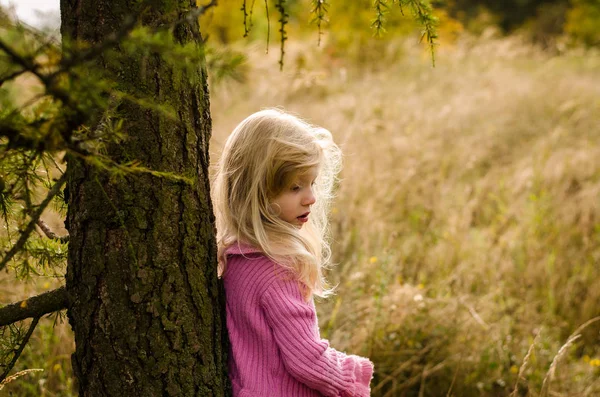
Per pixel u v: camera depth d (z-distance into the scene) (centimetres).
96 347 142
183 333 146
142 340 142
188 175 143
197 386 150
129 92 131
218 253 179
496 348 295
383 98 668
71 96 85
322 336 271
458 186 471
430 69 813
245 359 165
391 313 289
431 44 157
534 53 924
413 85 720
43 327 262
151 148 137
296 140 175
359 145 497
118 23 131
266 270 169
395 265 336
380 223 377
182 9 130
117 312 140
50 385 254
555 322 340
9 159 111
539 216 416
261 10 856
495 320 317
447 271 359
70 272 142
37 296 143
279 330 164
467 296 314
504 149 561
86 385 145
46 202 109
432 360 282
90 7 131
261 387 162
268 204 176
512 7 1688
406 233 406
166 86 137
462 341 289
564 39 1023
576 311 354
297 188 177
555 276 366
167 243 142
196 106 145
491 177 501
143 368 142
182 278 145
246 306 167
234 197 179
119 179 135
